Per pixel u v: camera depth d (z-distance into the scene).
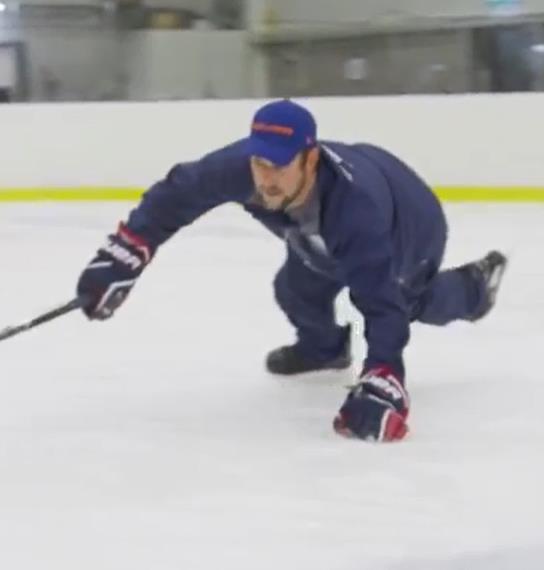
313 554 5.51
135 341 10.00
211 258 14.09
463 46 22.39
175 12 24.00
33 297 12.11
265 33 23.62
